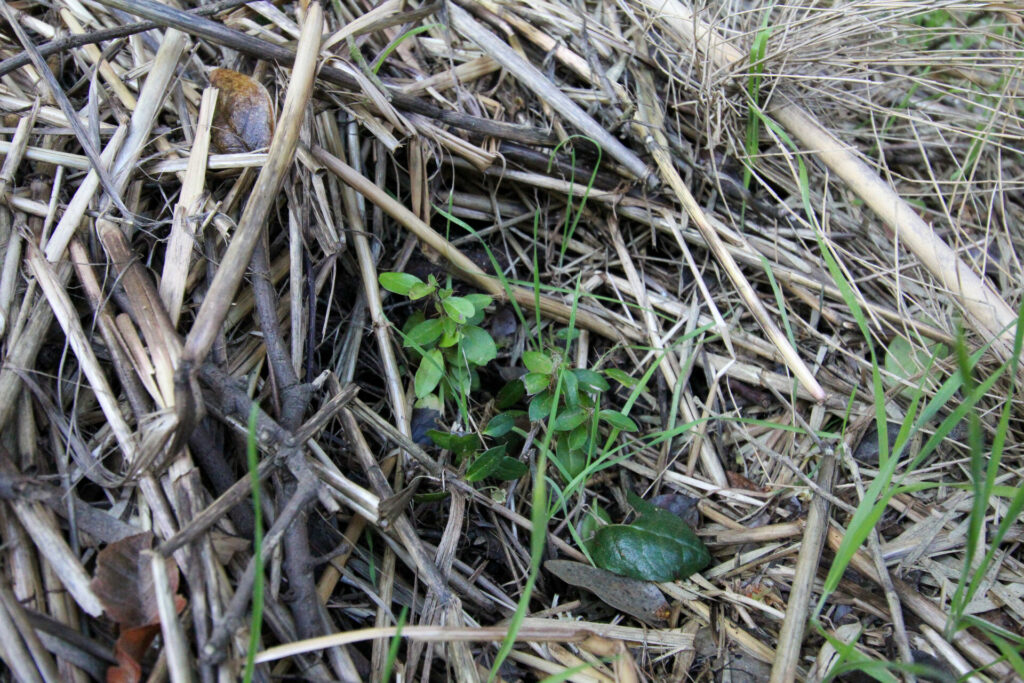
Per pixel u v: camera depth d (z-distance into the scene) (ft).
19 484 0.90
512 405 1.26
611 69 1.44
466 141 1.32
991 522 1.20
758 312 1.26
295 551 0.91
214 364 0.99
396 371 1.21
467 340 1.20
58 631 0.84
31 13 1.30
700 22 1.44
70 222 1.07
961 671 1.04
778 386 1.34
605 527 1.15
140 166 1.15
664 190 1.40
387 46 1.37
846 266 1.45
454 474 1.13
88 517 0.92
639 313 1.40
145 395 0.97
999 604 1.12
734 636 1.10
